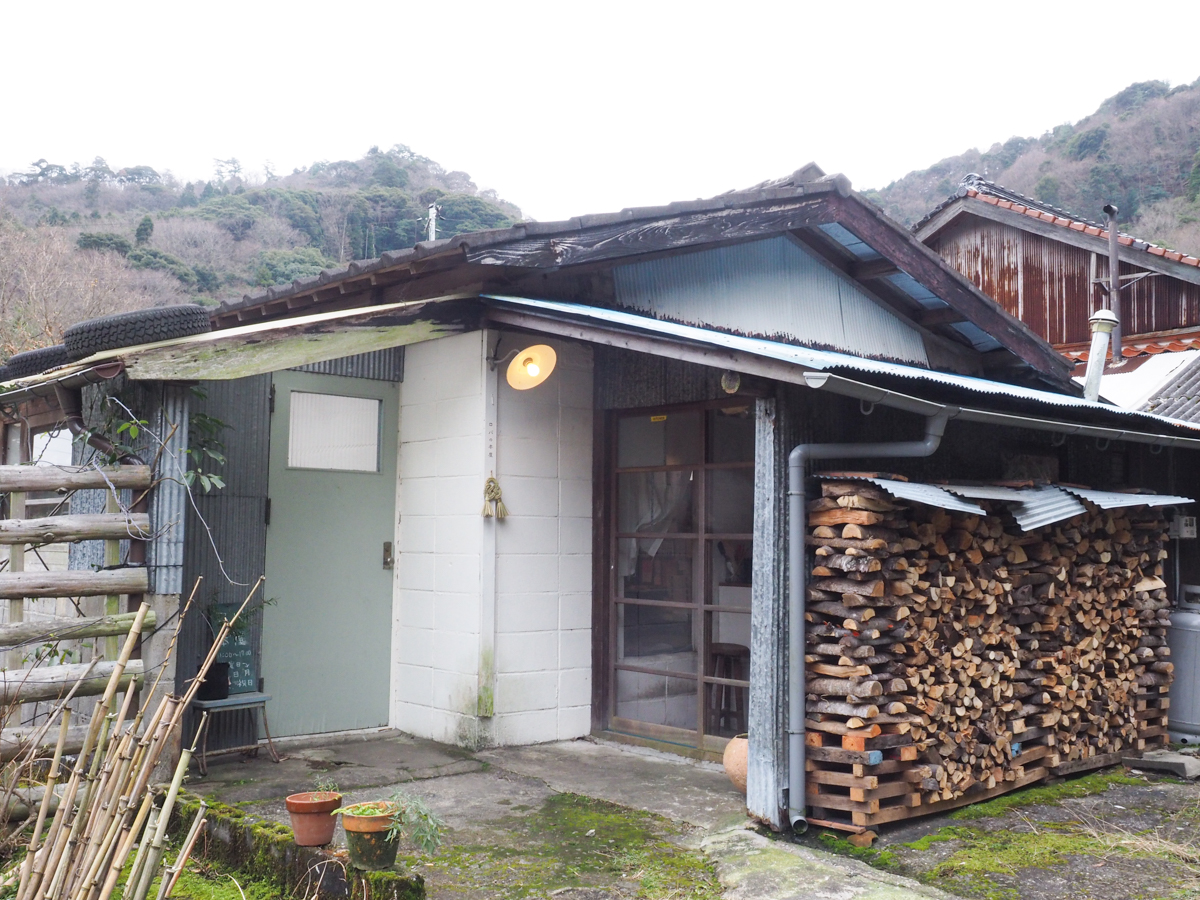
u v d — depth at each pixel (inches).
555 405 249.3
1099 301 533.3
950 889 155.3
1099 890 155.4
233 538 227.0
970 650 201.2
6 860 143.9
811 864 159.0
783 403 185.6
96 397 205.5
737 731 220.4
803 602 182.1
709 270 253.6
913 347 305.6
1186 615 272.4
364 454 255.9
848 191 249.8
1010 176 1343.5
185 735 211.5
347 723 247.6
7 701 159.2
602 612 251.9
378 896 124.6
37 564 236.7
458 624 237.8
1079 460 285.9
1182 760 239.6
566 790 201.0
